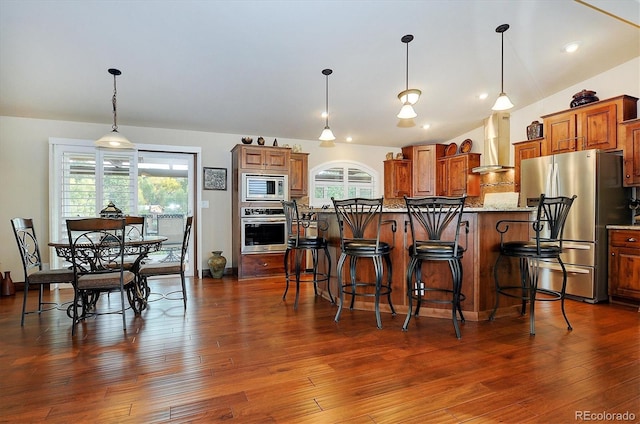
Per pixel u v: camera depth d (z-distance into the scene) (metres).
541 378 1.98
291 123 5.37
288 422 1.58
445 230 3.15
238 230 5.20
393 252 3.33
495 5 3.04
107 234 3.09
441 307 3.16
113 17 2.91
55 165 4.54
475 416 1.63
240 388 1.89
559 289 3.96
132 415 1.64
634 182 3.66
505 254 2.94
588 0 2.46
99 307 3.60
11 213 4.46
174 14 2.91
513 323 2.98
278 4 2.86
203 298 3.96
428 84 4.40
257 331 2.81
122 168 4.75
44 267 4.55
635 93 3.98
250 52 3.51
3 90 3.89
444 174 6.32
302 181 5.73
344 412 1.66
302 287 4.55
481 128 5.96
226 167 5.59
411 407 1.70
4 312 3.41
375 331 2.80
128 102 4.33
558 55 3.87
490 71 4.16
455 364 2.18
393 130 5.93
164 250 5.32
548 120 4.48
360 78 4.15
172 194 5.33
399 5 2.96
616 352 2.35
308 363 2.20
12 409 1.69
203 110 4.71
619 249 3.64
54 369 2.12
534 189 4.20
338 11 2.98
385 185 6.61
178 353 2.37
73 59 3.42
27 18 2.86
